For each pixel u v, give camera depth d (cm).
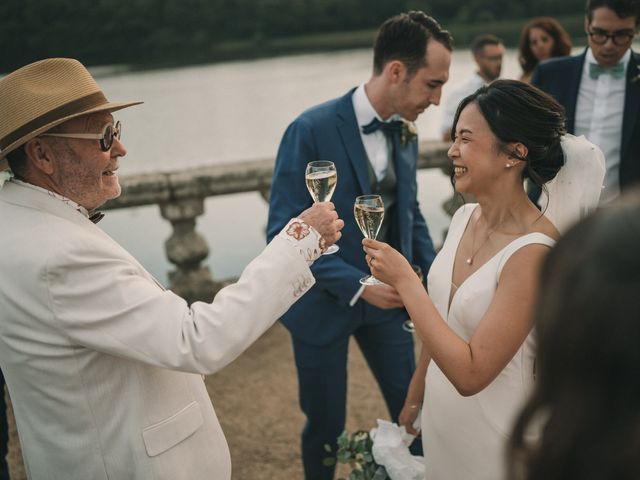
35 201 164
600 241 65
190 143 1689
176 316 161
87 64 2098
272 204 269
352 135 266
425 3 2606
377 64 265
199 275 491
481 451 195
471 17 2347
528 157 187
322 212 180
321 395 282
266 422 363
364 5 2914
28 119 159
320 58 2931
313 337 276
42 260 154
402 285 187
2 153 159
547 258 71
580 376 66
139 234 820
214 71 2648
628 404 64
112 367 165
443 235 575
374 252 190
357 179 267
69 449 167
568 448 67
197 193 477
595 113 368
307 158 263
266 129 1831
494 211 192
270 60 2828
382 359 288
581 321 64
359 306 274
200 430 179
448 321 200
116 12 2172
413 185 285
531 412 72
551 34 495
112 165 176
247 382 404
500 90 186
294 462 331
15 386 169
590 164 202
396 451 235
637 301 62
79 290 156
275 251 174
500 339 175
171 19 2495
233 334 163
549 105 185
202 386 187
